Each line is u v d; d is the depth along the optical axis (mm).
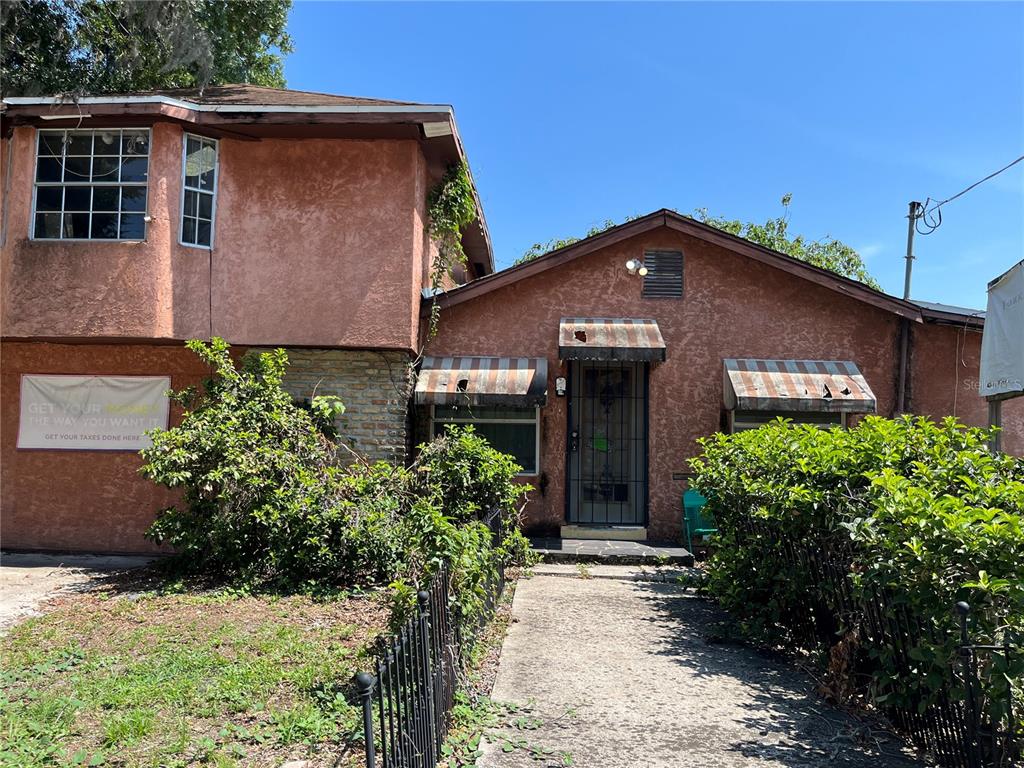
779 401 10555
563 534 11406
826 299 11484
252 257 10414
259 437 8773
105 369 10859
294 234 10438
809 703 5340
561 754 4387
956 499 4133
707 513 8719
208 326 10211
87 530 10734
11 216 9867
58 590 8156
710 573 8133
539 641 6777
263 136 10461
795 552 6457
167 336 9836
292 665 5621
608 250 11625
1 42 10062
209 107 9953
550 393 11547
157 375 10812
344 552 8211
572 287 11609
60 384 10867
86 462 10805
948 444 5746
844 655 5348
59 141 10055
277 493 8242
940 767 4301
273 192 10477
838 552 5648
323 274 10406
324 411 9828
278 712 4758
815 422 11359
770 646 6785
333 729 4488
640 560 10422
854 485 5668
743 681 5809
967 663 3717
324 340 10352
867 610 5035
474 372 11086
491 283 11336
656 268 11586
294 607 7336
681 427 11469
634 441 11961
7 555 10422
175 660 5680
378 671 3170
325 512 8188
